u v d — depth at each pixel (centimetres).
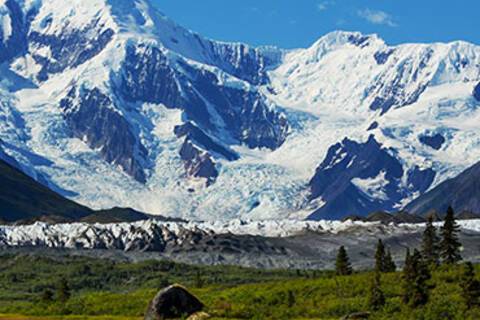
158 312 19950
